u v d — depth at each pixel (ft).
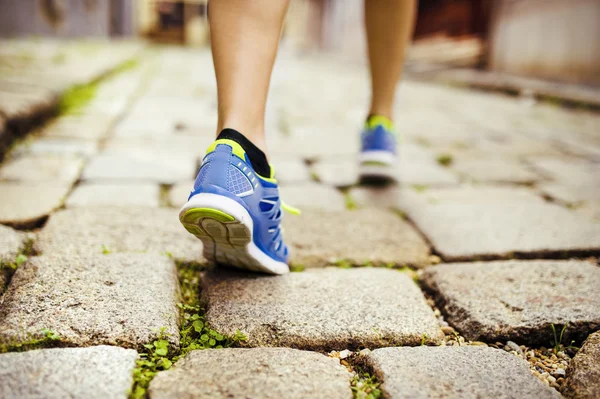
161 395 2.79
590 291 4.26
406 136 10.75
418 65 33.06
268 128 10.73
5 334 3.21
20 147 7.77
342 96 16.53
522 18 23.35
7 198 5.70
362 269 4.61
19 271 3.98
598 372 3.19
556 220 6.00
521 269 4.68
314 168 7.96
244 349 3.29
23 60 15.44
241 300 3.92
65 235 4.83
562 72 20.35
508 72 24.73
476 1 27.68
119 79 16.38
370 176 7.61
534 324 3.76
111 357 3.04
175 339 3.34
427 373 3.14
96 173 6.86
